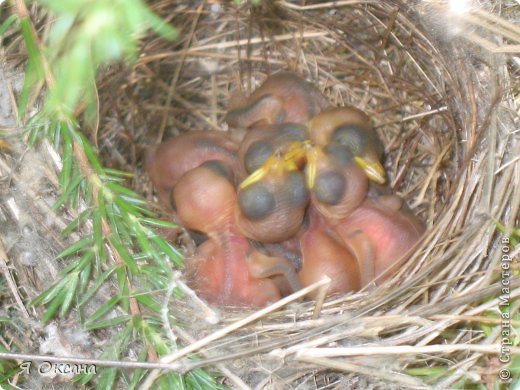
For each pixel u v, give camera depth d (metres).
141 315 0.13
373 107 0.18
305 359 0.13
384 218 0.15
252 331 0.13
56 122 0.13
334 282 0.15
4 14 0.14
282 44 0.19
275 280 0.15
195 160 0.17
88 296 0.13
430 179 0.17
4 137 0.14
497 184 0.15
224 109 0.19
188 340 0.13
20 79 0.14
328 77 0.19
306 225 0.16
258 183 0.15
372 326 0.13
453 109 0.16
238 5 0.18
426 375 0.13
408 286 0.13
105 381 0.12
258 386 0.13
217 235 0.15
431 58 0.16
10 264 0.13
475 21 0.15
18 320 0.13
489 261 0.14
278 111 0.17
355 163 0.15
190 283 0.15
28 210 0.14
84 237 0.13
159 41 0.18
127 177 0.18
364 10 0.17
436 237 0.14
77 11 0.06
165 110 0.19
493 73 0.15
